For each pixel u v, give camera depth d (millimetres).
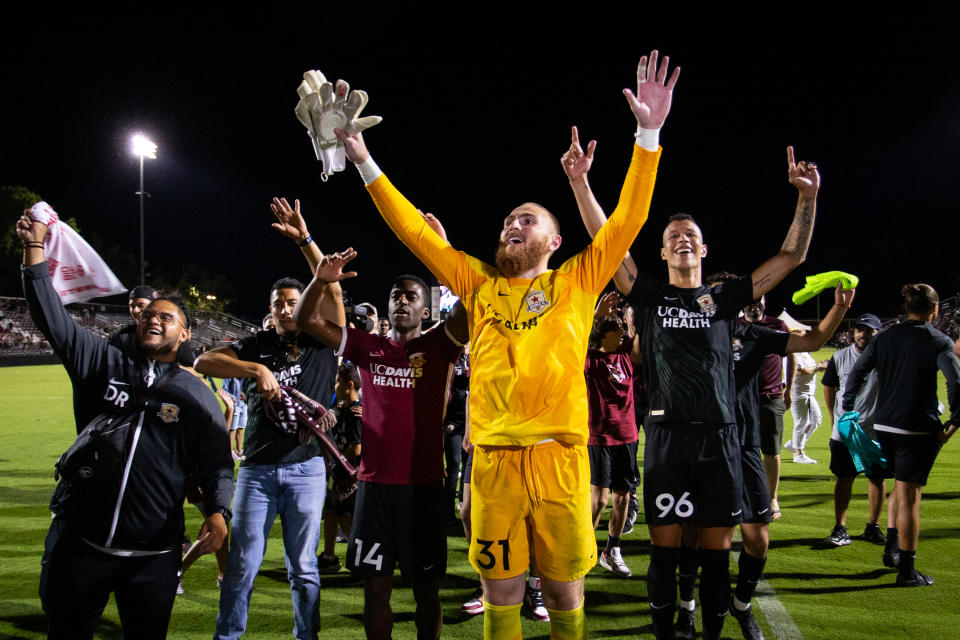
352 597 4195
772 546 5133
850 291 3264
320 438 3285
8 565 4691
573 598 2346
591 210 2898
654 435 3100
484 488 2352
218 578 4500
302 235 3279
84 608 2396
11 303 40000
